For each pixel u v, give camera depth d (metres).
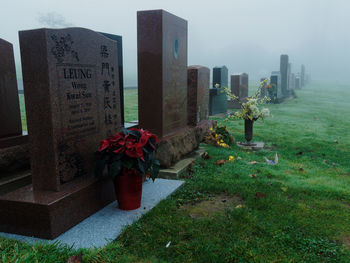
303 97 23.64
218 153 6.50
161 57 5.26
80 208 3.29
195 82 7.15
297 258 2.69
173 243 2.90
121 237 3.01
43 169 3.20
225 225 3.22
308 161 6.36
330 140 8.55
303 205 3.86
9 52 4.38
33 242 2.85
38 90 3.05
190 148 6.21
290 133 9.46
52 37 3.01
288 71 24.56
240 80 15.59
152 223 3.26
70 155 3.33
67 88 3.24
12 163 4.23
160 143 5.14
